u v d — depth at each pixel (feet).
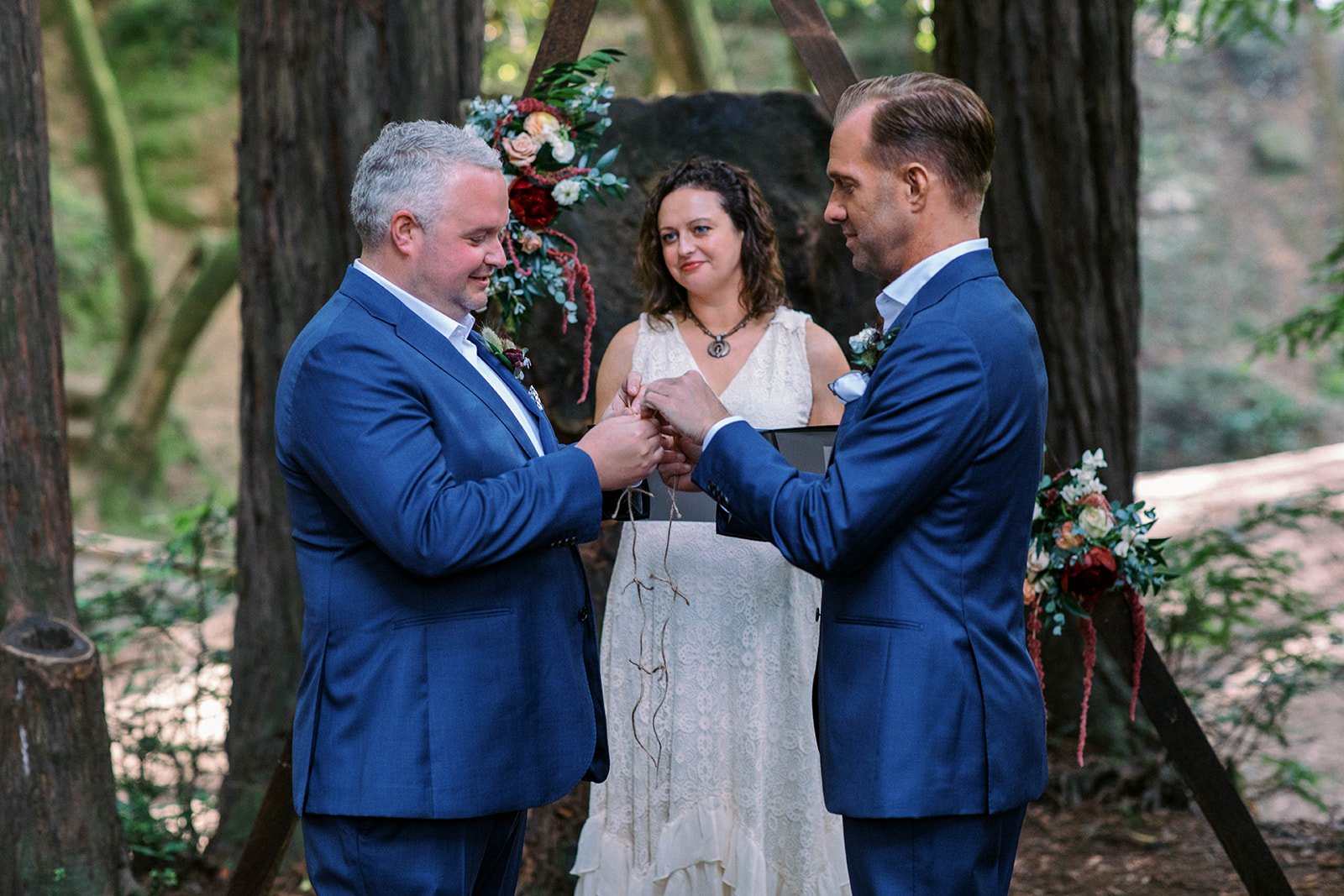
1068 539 11.68
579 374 14.56
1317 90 79.30
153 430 46.80
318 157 16.02
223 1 57.21
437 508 8.15
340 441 8.25
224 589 18.54
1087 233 17.54
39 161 13.44
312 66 15.94
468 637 8.64
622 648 12.00
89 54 47.83
